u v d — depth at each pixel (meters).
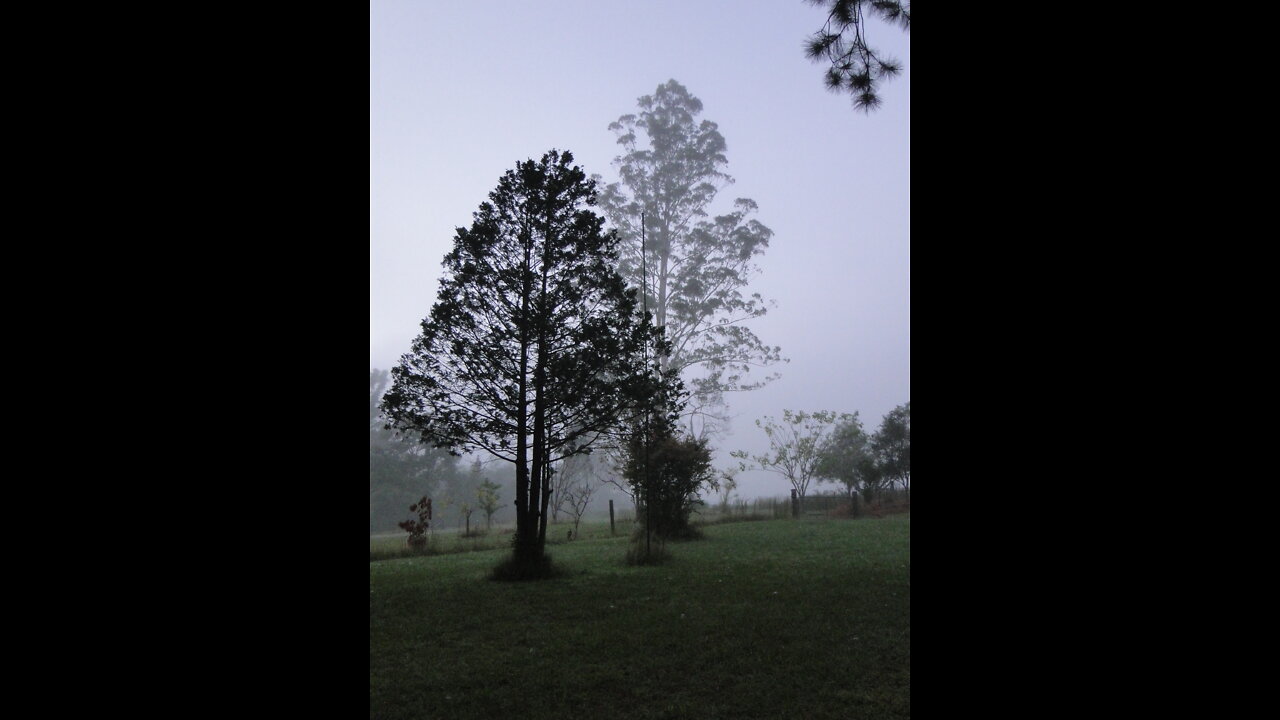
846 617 6.64
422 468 40.72
